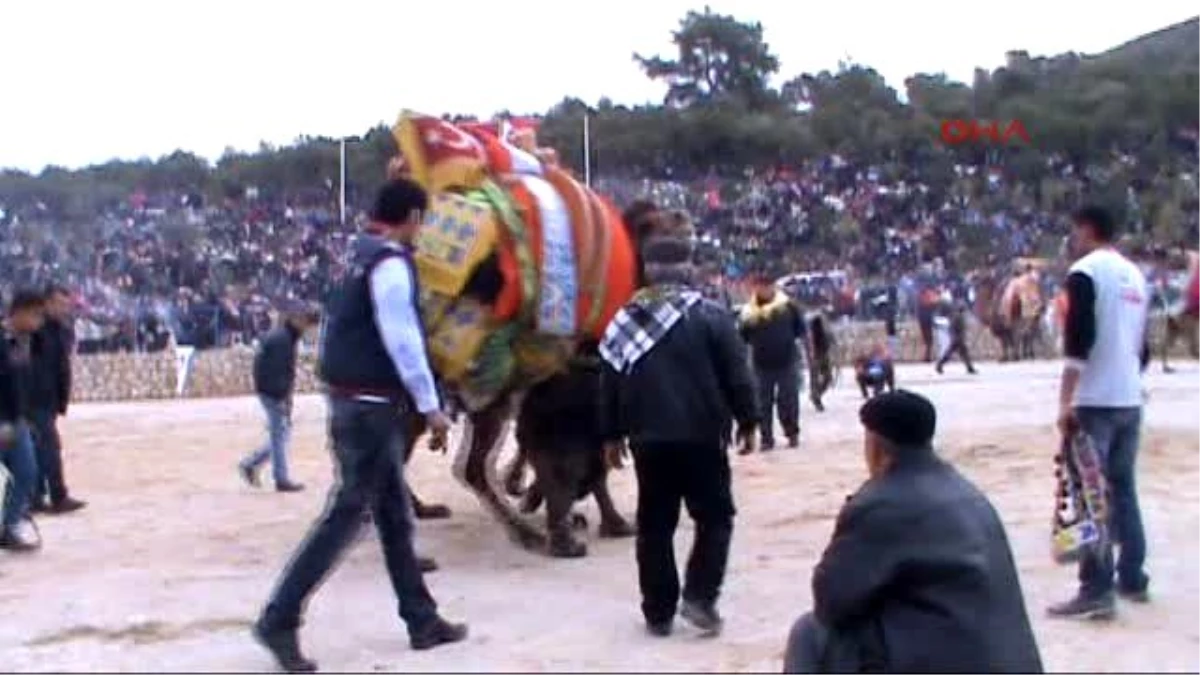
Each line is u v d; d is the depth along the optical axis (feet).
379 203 25.58
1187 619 27.91
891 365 81.92
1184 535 36.40
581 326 34.19
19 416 38.42
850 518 19.74
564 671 24.80
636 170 217.36
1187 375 94.22
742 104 242.37
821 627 19.94
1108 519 27.78
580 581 32.58
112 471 56.65
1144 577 29.25
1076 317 27.43
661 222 32.65
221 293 147.23
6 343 38.34
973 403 75.46
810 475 49.39
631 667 25.00
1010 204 208.23
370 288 25.09
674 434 26.43
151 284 158.92
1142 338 28.32
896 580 19.33
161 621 29.53
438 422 25.31
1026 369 105.50
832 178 212.02
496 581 32.60
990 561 19.48
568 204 34.65
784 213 193.47
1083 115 236.63
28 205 197.57
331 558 25.21
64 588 33.09
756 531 38.52
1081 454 27.76
